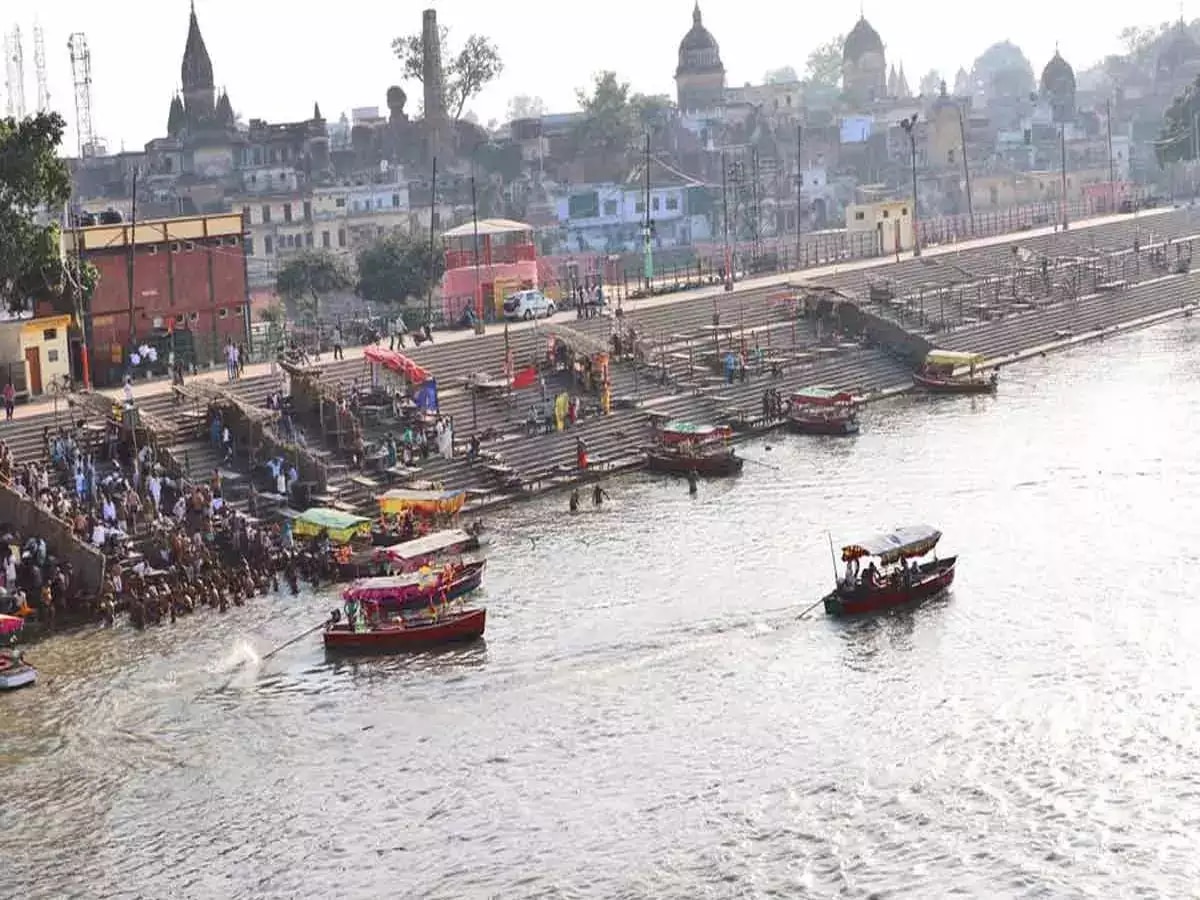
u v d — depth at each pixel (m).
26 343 80.44
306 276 130.62
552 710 52.75
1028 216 159.38
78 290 82.19
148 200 153.50
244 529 67.88
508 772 48.75
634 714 52.19
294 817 46.69
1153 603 59.44
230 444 75.62
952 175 191.25
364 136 176.12
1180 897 40.78
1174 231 155.50
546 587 64.06
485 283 104.44
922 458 82.06
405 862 44.06
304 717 53.06
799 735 50.19
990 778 46.97
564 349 91.44
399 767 49.34
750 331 104.25
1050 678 53.41
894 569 61.72
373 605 59.41
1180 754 47.72
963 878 42.09
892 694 52.78
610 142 177.00
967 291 120.75
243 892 43.03
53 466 71.06
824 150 194.88
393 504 70.69
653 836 44.72
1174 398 93.44
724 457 80.62
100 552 64.19
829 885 42.03
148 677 56.72
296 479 73.25
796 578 63.88
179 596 62.94
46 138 77.56
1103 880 41.69
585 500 77.31
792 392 95.50
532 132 179.88
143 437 73.50
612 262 146.50
